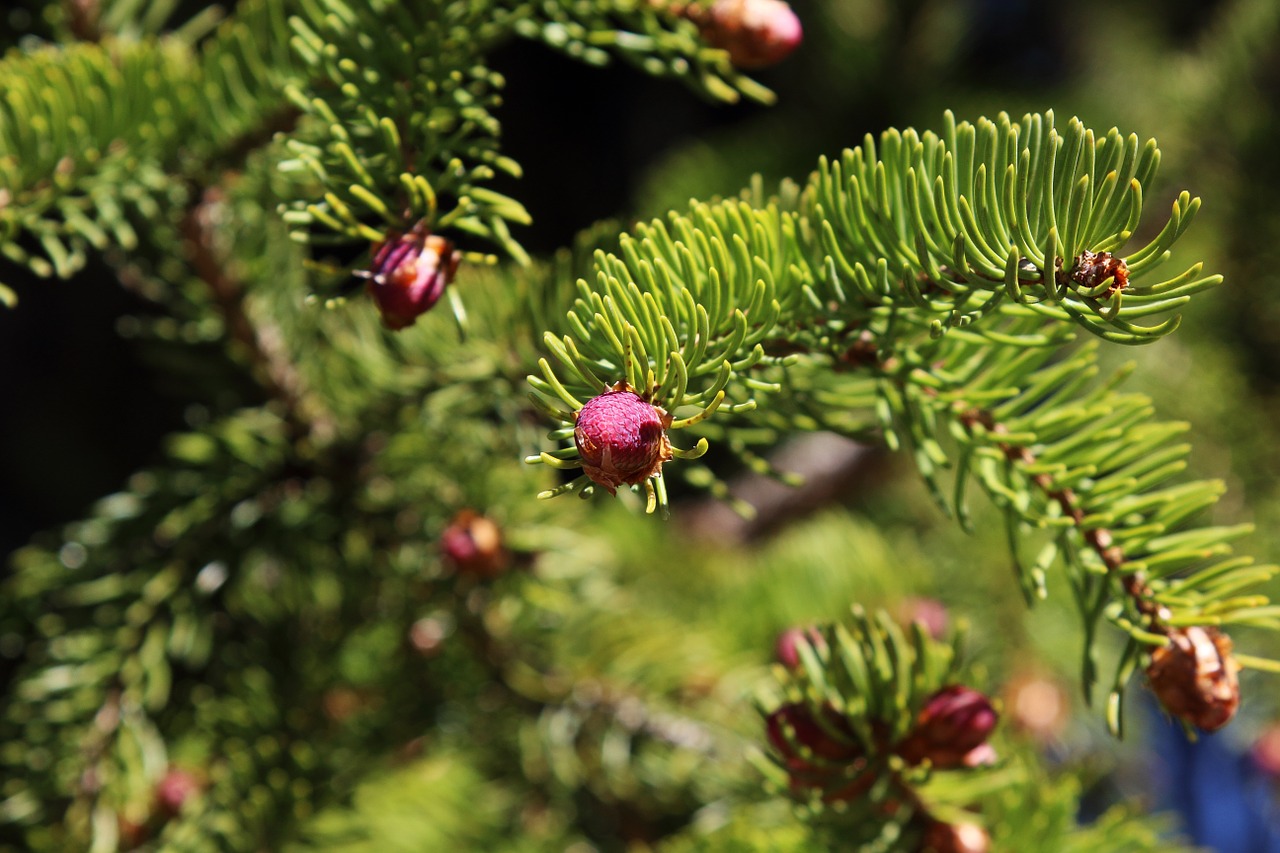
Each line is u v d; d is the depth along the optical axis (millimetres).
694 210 348
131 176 393
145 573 437
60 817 431
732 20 374
